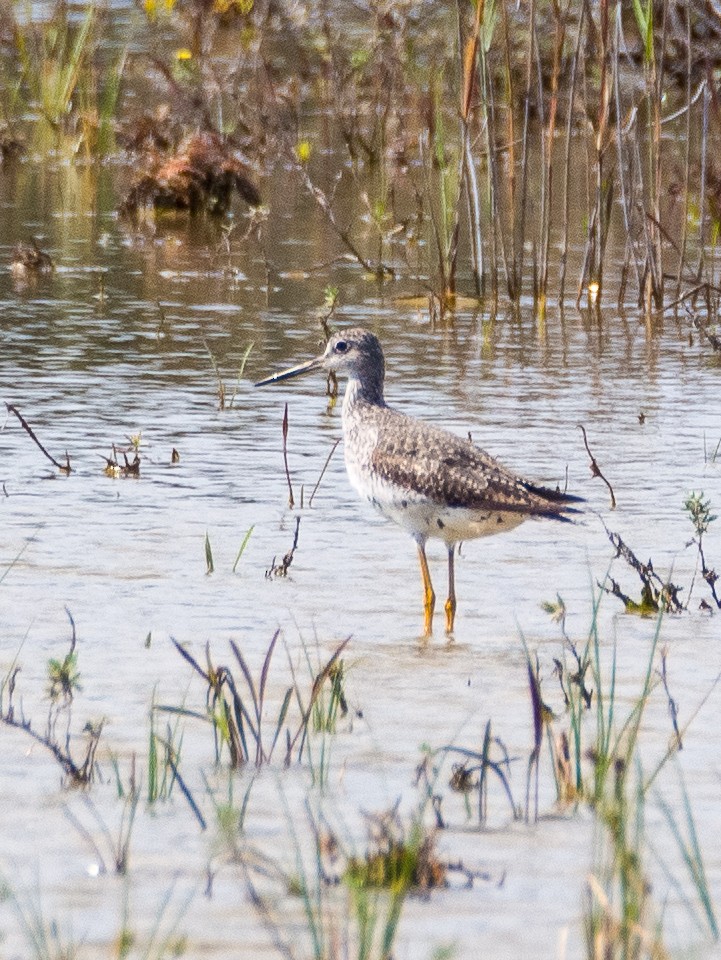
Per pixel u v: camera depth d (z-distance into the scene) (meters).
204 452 15.12
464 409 16.61
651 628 10.92
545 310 21.72
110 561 12.06
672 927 6.87
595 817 7.76
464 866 7.44
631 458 15.02
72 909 6.96
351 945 6.69
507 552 12.60
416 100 30.62
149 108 32.44
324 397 17.41
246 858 7.50
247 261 23.98
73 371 17.89
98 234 25.55
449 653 10.46
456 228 21.67
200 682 9.79
